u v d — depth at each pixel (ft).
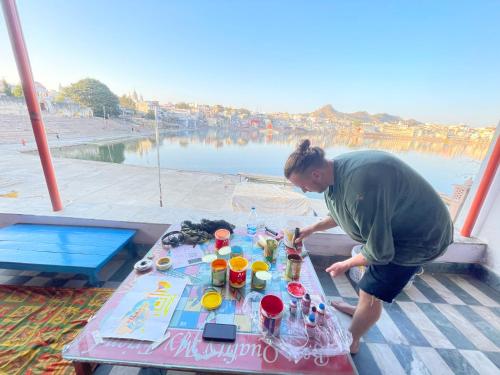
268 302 2.63
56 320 4.28
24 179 21.39
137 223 6.19
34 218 6.26
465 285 6.05
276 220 6.49
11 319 4.25
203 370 2.02
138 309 2.62
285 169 3.06
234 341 2.28
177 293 2.92
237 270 3.05
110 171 32.63
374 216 2.56
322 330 2.48
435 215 2.84
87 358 2.04
